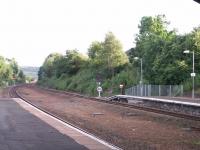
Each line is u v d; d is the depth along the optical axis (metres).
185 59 81.94
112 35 101.50
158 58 84.31
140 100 56.75
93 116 37.91
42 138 21.14
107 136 23.64
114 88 90.88
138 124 30.62
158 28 118.81
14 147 18.05
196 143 21.48
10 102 53.59
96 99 61.19
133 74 92.62
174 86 76.19
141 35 119.38
